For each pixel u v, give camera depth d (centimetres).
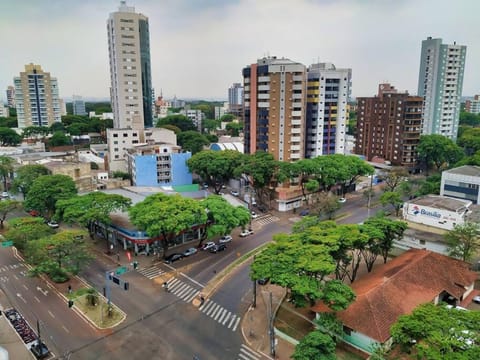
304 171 9675
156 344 4356
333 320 4122
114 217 7575
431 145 12975
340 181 10219
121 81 15162
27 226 6538
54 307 5147
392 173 10838
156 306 5178
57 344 4350
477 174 7925
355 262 6462
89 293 5166
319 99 11531
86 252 6066
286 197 9738
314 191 10050
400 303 4444
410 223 6894
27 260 6556
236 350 4250
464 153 13725
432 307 3578
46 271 5675
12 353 4181
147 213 6347
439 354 2939
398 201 8256
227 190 11469
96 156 13975
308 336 3731
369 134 15025
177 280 5934
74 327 4684
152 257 6794
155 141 13150
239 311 5059
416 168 13850
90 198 7162
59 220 7444
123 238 7162
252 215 9069
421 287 4822
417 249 6016
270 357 4125
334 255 5094
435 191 9012
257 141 11794
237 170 9794
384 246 5828
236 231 8181
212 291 5597
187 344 4356
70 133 19138
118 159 12812
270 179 10106
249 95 11788
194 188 10800
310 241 5150
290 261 4556
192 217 6356
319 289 4231
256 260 4803
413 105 13438
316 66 13138
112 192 9094
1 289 5656
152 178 10975
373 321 4094
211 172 10188
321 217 8788
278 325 4678
